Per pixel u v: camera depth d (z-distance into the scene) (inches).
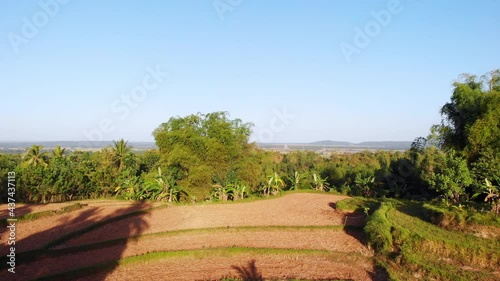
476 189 914.1
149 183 1273.4
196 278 601.6
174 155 1411.2
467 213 745.0
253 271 636.1
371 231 738.2
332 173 1830.7
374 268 657.0
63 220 882.1
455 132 1213.1
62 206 1027.3
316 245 759.1
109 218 912.3
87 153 1811.0
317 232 852.6
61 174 1253.1
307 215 1026.7
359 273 635.5
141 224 892.6
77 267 596.1
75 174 1304.1
